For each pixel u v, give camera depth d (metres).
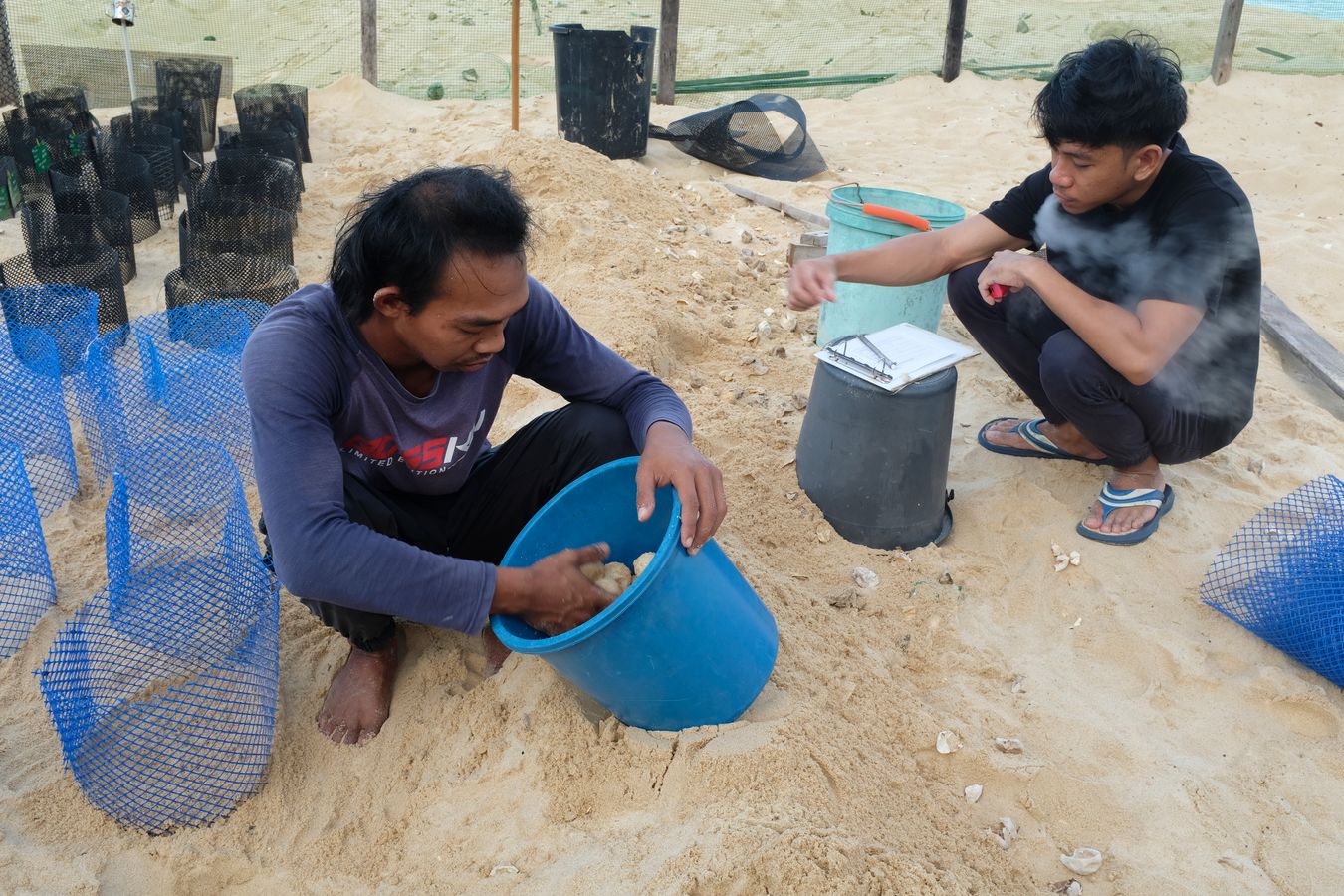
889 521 3.04
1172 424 2.98
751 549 2.98
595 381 2.37
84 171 5.69
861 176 7.05
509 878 2.01
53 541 3.10
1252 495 3.40
